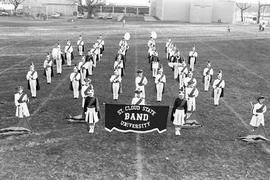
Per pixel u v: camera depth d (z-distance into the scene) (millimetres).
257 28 70312
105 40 43156
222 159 11703
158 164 11234
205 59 31844
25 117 13641
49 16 98562
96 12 109562
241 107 17672
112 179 10250
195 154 12031
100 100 18047
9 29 56281
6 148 12141
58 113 15984
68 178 10242
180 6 88625
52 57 23891
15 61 28172
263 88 21641
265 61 31406
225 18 88000
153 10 106750
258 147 12734
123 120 13023
